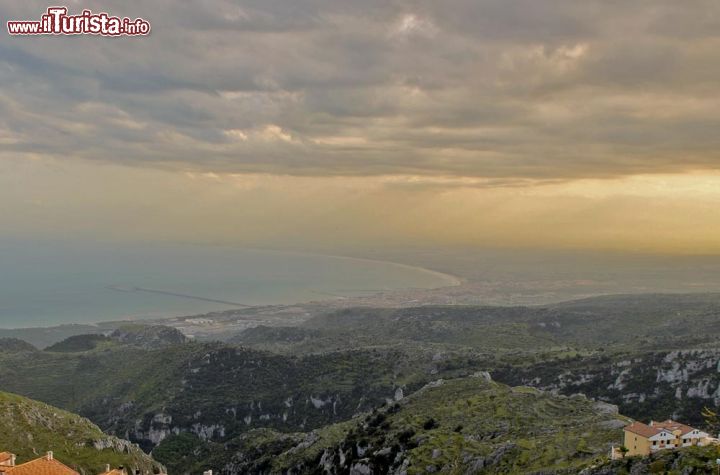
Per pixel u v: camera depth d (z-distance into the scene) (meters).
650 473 137.12
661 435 156.00
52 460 160.62
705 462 132.50
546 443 187.75
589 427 196.38
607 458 157.25
